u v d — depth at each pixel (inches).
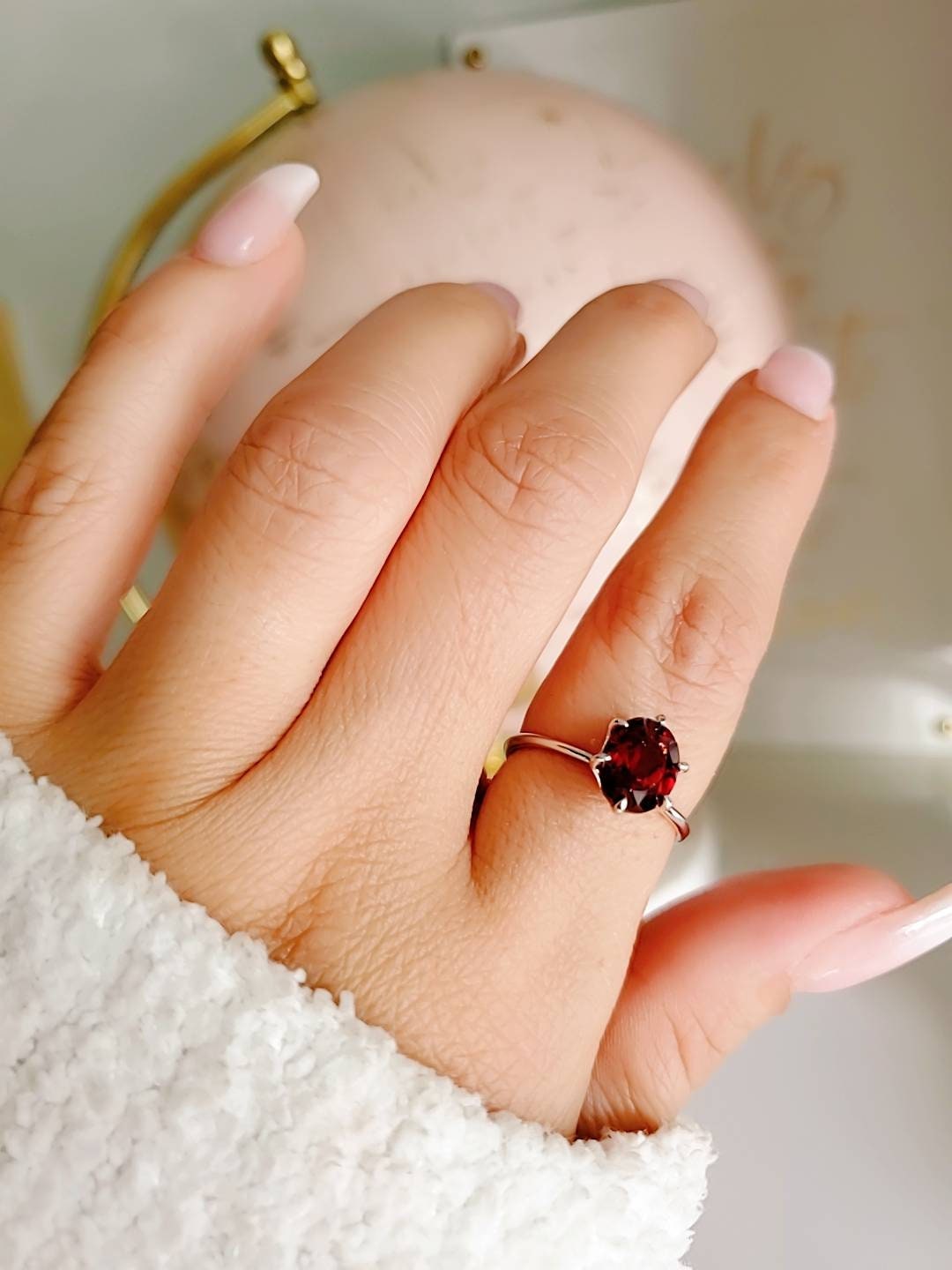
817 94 7.4
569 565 4.2
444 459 4.3
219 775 4.1
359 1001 3.9
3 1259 3.4
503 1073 4.0
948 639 7.3
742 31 7.5
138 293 4.7
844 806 7.4
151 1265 3.4
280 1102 3.5
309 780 4.1
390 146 6.2
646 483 6.1
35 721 4.3
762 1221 6.6
